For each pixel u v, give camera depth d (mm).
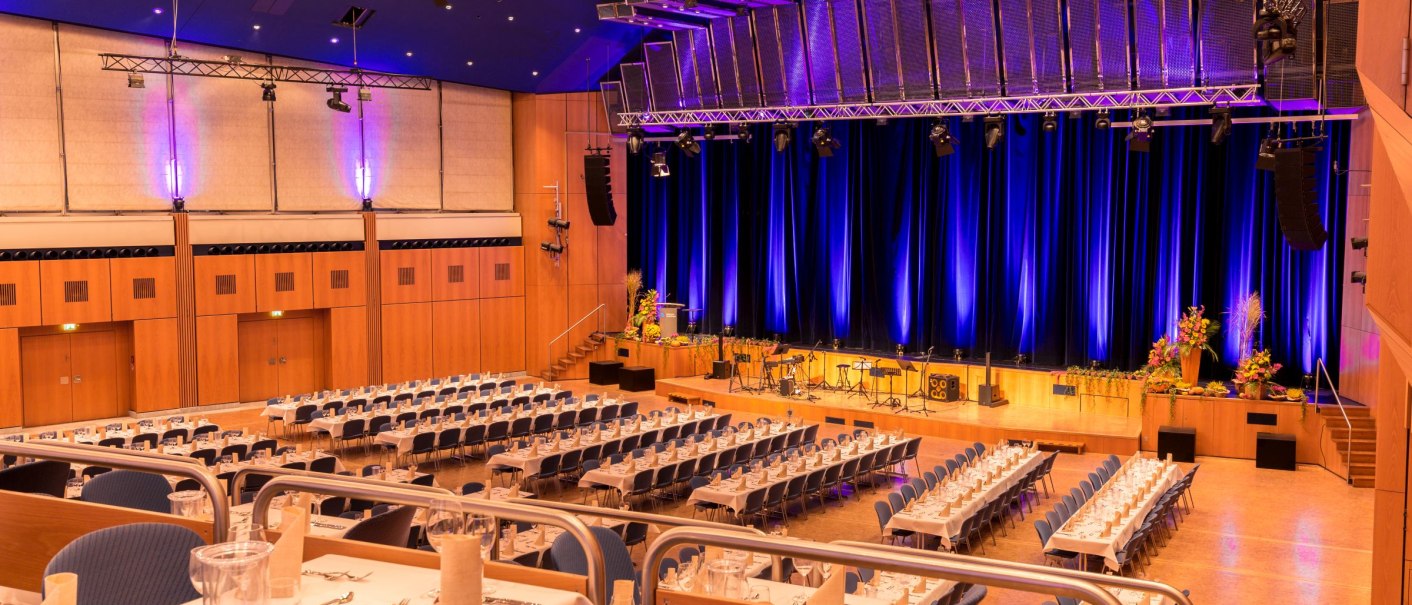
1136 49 18844
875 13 21281
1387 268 5973
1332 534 15055
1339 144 20672
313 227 24031
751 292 28422
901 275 25828
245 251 23125
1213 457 19719
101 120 21422
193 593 4363
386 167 25344
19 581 5133
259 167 23516
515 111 27391
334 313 24484
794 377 24312
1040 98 19703
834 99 22391
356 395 21516
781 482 14984
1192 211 22578
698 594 4086
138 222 21688
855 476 17078
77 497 11984
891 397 23281
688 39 24234
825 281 27062
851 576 9570
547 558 10422
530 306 27500
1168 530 15148
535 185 27172
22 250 20391
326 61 23625
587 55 25031
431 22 21922
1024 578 3652
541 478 18016
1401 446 9414
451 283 26234
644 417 19922
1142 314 23109
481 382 23281
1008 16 19984
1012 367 23281
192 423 18062
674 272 29734
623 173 28062
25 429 20969
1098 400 21609
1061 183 23641
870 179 25938
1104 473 15750
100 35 21266
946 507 13547
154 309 22016
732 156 28188
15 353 20453
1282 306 21859
